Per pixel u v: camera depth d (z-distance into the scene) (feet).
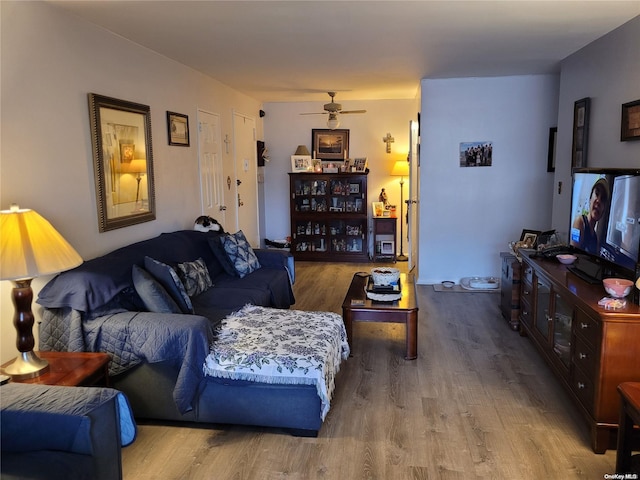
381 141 24.80
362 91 21.16
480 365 11.68
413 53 13.58
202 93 16.62
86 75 10.23
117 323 8.66
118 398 6.27
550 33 11.51
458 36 11.71
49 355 8.30
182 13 9.73
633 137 10.13
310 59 14.30
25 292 7.50
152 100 13.09
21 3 8.41
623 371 7.82
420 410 9.57
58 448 5.63
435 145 18.28
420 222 18.83
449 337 13.55
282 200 25.72
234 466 7.84
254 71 16.16
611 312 7.79
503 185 18.21
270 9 9.52
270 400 8.59
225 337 9.36
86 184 10.27
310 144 25.14
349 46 12.66
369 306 11.91
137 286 9.30
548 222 18.17
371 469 7.72
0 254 6.97
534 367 11.53
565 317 9.75
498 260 18.67
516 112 17.74
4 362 8.38
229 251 14.49
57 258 7.39
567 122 14.26
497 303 16.67
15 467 5.16
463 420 9.18
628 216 8.80
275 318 10.48
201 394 8.77
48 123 9.11
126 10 9.52
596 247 10.19
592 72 12.42
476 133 18.03
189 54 13.52
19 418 5.65
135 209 12.17
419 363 11.84
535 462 7.87
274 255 15.72
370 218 25.31
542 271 11.05
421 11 9.72
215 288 13.04
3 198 8.11
